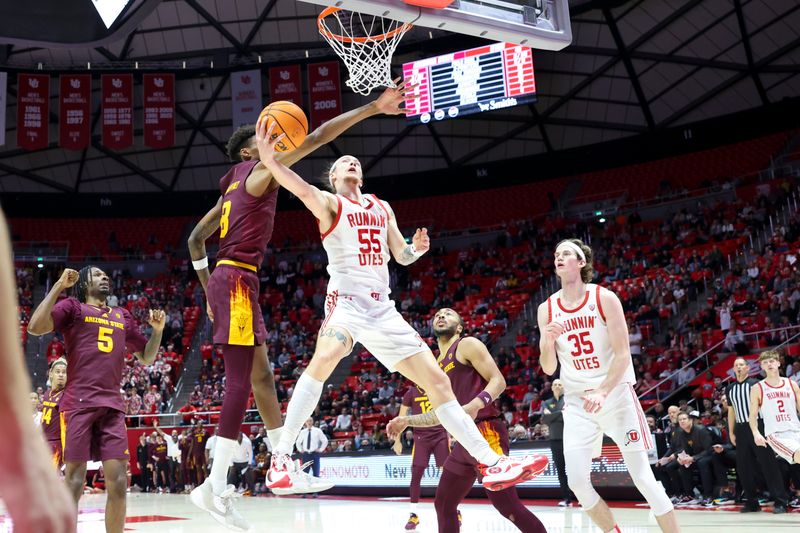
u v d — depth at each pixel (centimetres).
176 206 3014
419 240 412
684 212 2355
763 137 2447
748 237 2117
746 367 870
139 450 1862
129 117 2289
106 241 2947
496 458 357
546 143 2688
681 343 1689
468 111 2081
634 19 2152
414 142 2756
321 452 1437
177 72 2438
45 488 65
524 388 1778
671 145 2595
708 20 2100
